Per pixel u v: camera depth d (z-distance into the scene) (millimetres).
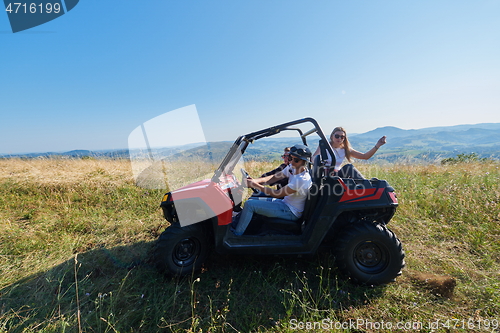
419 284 2350
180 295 2180
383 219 2582
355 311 2023
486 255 2668
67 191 4922
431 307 2043
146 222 3711
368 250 2361
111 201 4523
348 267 2311
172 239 2273
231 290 2262
